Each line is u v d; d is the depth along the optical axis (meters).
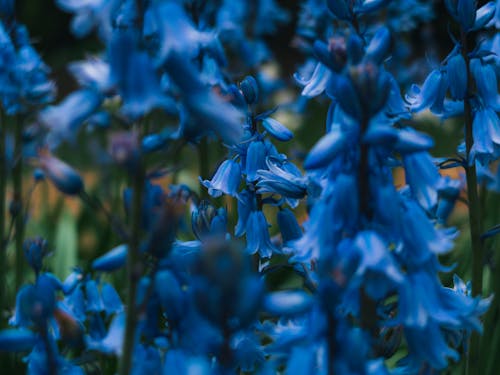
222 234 0.71
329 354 0.59
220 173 0.73
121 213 1.09
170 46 0.59
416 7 1.15
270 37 3.21
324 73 0.69
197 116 0.59
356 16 0.69
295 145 1.29
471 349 0.75
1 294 0.86
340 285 0.59
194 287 0.58
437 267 0.63
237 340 0.68
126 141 0.60
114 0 0.60
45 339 0.61
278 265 0.72
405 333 0.62
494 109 0.74
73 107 0.60
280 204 0.73
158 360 0.61
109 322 0.82
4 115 0.85
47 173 0.60
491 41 0.78
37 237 0.74
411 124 1.14
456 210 1.13
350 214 0.61
